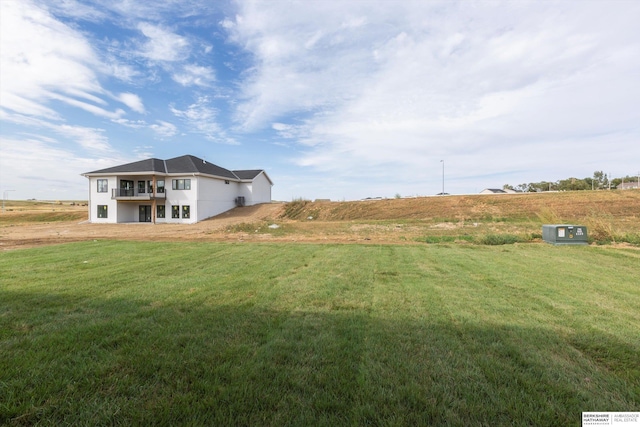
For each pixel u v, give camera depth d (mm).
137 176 31891
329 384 2242
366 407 1975
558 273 6352
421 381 2285
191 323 3445
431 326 3406
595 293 4805
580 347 2902
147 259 8062
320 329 3312
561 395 2115
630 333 3207
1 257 8227
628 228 15641
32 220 36281
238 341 2979
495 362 2562
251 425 1821
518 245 11227
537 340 3025
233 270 6648
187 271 6500
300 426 1818
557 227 11297
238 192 38812
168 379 2287
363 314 3807
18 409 1914
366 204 33844
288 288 5094
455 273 6379
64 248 10242
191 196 31016
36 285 5129
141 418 1862
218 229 21734
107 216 31641
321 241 13469
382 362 2580
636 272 6453
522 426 1817
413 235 16125
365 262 7746
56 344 2854
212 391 2148
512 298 4531
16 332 3125
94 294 4621
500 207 28297
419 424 1833
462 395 2117
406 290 5000
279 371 2420
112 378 2283
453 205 30453
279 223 25281
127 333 3129
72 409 1935
